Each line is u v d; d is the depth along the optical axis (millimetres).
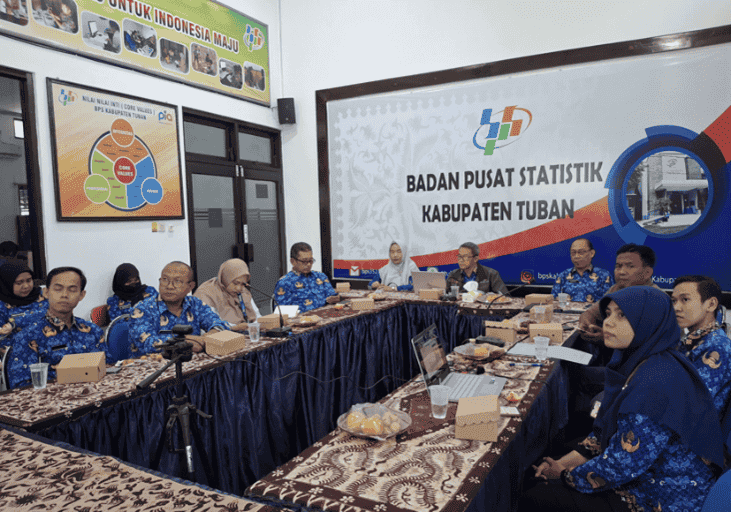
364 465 1110
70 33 3422
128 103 3836
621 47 4066
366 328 3162
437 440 1240
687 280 1726
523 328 2547
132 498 870
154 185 4070
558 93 4340
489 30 4547
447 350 3348
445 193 4871
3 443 1173
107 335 2621
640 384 1182
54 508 836
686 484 1135
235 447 2127
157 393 1777
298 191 5578
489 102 4609
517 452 1303
